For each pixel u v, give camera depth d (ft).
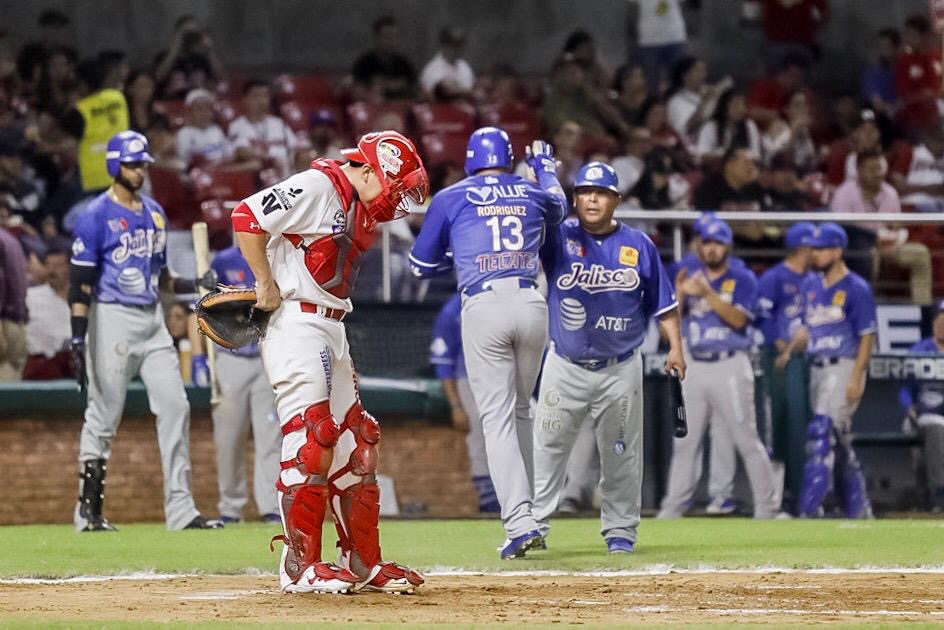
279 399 73.05
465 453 161.07
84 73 213.46
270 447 147.64
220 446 147.54
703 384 153.48
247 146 212.23
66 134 197.88
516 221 98.22
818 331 158.61
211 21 255.70
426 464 159.74
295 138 221.05
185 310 162.50
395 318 163.43
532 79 256.52
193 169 205.87
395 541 114.01
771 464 154.61
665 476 161.17
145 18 252.01
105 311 126.93
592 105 234.17
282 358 72.38
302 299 72.84
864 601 69.62
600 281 101.55
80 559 97.35
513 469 95.91
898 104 252.42
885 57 255.91
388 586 72.84
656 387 160.56
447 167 208.03
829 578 81.82
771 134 237.04
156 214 129.08
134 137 126.31
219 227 193.57
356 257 74.18
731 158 214.48
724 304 152.15
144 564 93.35
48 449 149.07
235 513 148.56
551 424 103.86
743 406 153.07
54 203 195.93
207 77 226.17
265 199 71.41
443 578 83.05
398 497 158.30
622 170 223.51
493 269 97.76
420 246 100.73
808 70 265.34
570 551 102.78
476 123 231.09
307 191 71.72
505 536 120.47
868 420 163.84
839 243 157.48
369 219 74.02
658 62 257.96
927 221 168.04
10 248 158.61
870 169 216.54
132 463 151.43
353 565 73.56
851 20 271.08
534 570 87.56
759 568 88.58
